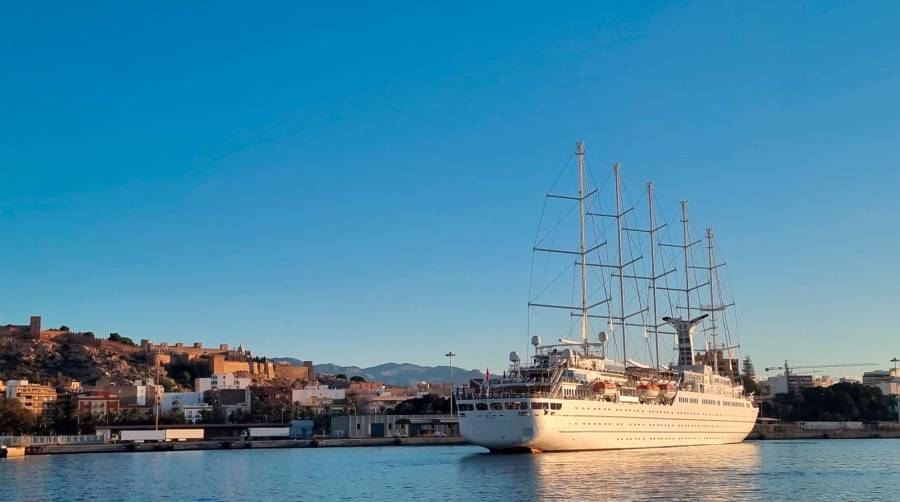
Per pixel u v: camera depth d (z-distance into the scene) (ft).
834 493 266.16
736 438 555.28
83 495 291.17
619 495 256.93
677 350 569.64
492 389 408.87
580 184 505.25
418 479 323.78
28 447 588.91
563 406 393.09
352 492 288.71
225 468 413.59
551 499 249.96
